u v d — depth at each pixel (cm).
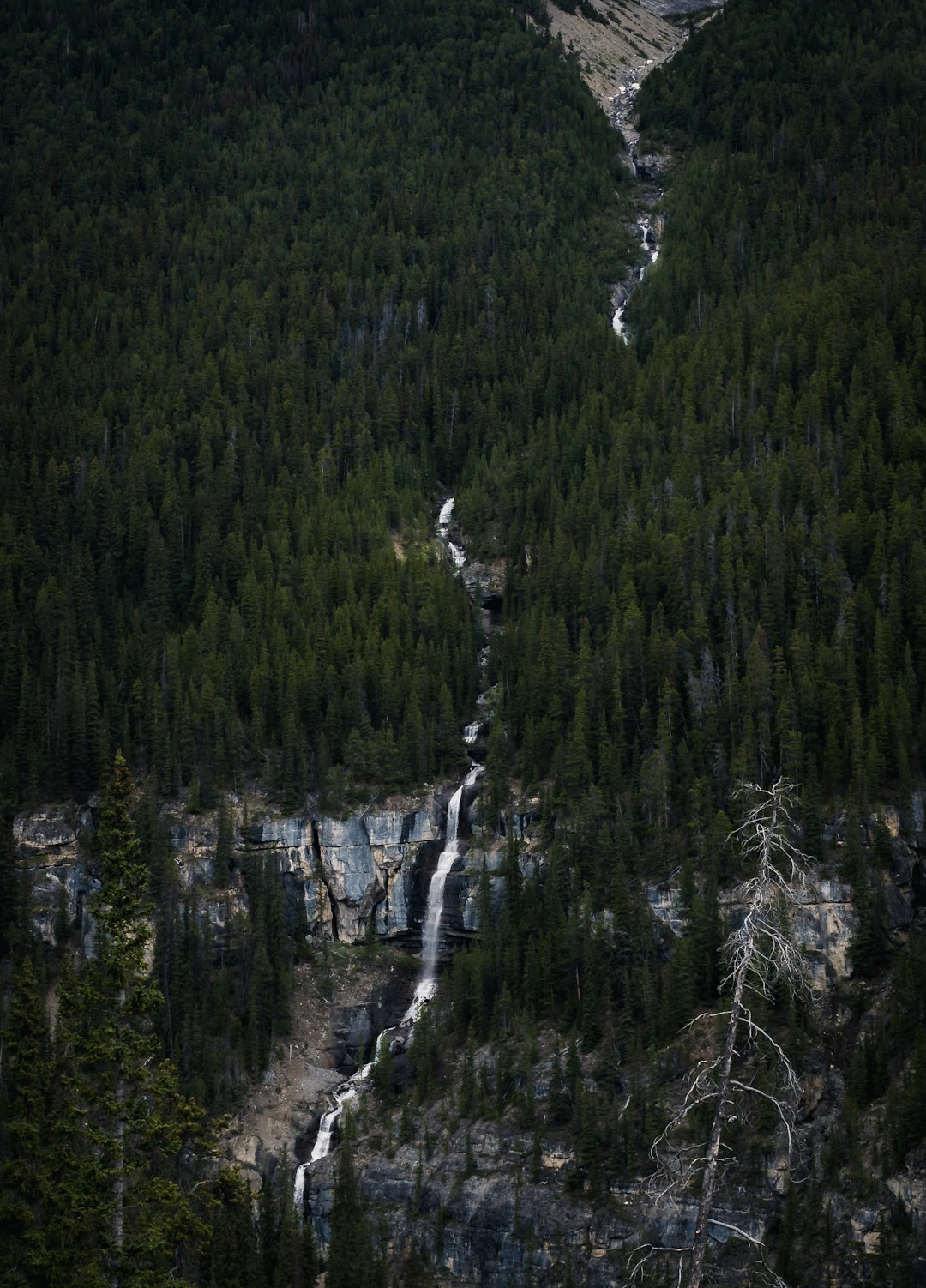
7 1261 8469
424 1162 13188
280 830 16162
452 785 16588
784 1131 12106
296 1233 11494
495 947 14425
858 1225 11594
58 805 16400
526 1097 13225
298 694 16962
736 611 16838
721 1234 11812
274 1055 14588
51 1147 9112
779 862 13888
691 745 15488
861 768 14288
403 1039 15025
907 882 14025
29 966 10031
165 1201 8262
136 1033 8412
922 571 16100
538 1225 12388
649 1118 12500
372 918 16125
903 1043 12538
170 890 15438
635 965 13875
